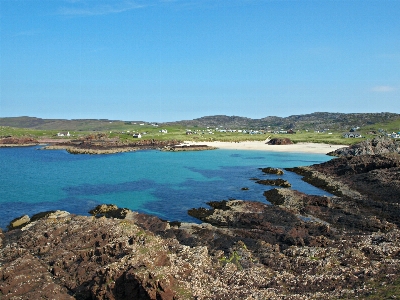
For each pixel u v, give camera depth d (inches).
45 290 1149.7
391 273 1242.0
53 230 1615.4
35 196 2901.1
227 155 6058.1
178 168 4510.3
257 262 1433.3
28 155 6122.1
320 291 1159.0
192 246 1612.9
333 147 6830.7
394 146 4891.7
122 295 1085.1
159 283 1068.5
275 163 5002.5
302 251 1499.8
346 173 3479.3
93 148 7012.8
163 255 1272.1
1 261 1391.5
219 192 3011.8
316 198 2517.2
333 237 1727.4
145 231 1624.0
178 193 2994.6
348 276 1250.0
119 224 1620.3
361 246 1528.1
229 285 1226.0
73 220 1811.0
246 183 3417.8
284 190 2856.8
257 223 2018.9
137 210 2474.2
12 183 3457.2
